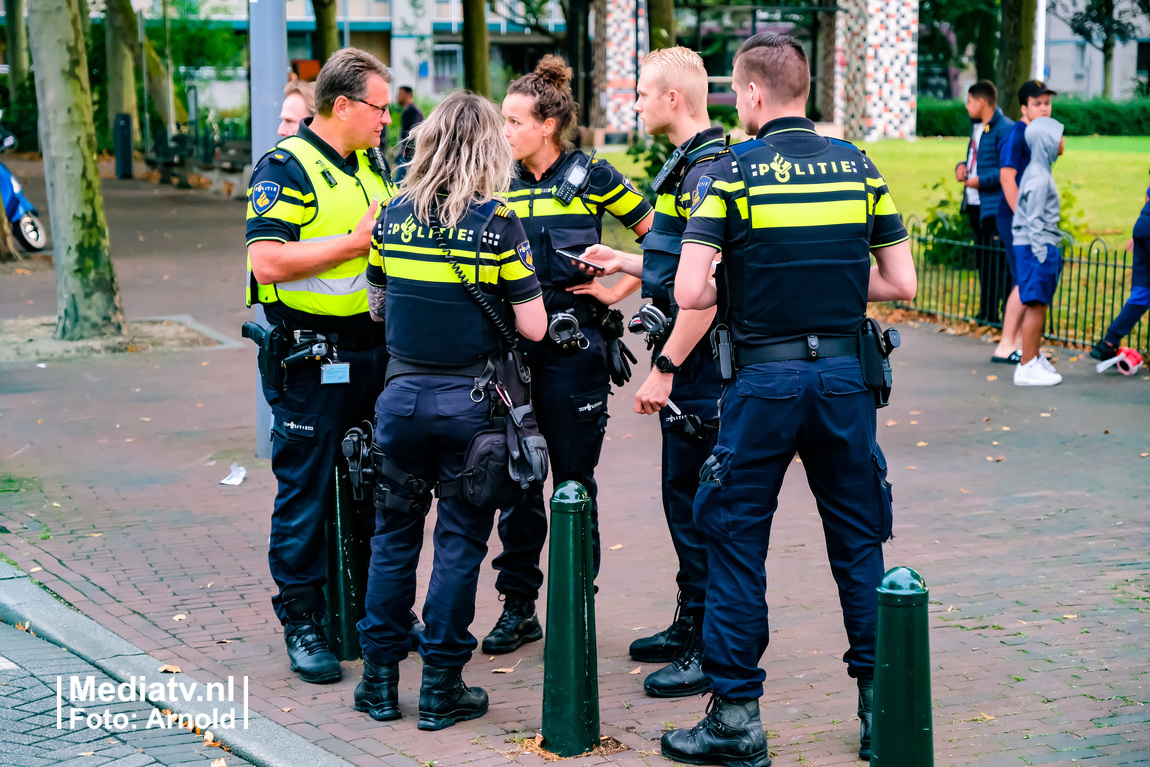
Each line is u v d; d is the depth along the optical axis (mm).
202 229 18969
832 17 34625
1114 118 43062
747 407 3383
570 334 4039
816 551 5543
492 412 3668
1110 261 14469
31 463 7121
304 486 4215
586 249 4184
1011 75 14484
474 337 3654
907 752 2830
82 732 3865
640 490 6648
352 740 3717
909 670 2822
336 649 4414
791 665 4289
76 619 4750
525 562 4477
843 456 3428
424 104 31797
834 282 3348
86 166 10438
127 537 5801
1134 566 5242
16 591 5039
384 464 3754
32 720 3947
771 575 5230
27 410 8398
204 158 25203
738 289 3373
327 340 4098
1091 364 9602
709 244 3316
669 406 3943
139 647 4496
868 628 3477
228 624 4738
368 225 3949
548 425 4262
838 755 3586
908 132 36781
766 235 3309
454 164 3625
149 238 17891
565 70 4195
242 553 5590
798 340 3365
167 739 3826
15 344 10398
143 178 27609
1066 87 52656
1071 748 3584
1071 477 6664
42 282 13820
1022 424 7836
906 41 36156
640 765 3516
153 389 9070
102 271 10586
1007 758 3525
